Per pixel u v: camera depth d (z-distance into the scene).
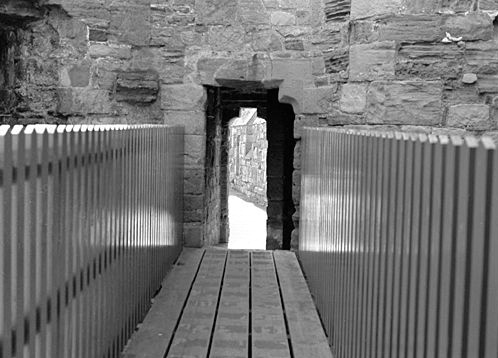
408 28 6.53
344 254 3.95
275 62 7.57
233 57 7.64
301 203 7.14
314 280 5.50
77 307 3.10
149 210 5.09
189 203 7.76
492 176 1.78
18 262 2.30
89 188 3.29
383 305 2.88
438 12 6.48
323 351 4.20
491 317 1.76
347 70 6.97
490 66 6.45
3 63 7.79
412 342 2.41
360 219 3.49
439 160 2.17
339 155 4.33
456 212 2.00
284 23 7.54
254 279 6.04
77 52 7.55
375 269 3.07
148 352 4.06
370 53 6.68
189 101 7.70
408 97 6.55
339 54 7.11
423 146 2.36
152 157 5.21
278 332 4.50
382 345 2.88
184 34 7.66
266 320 4.77
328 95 7.31
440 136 2.34
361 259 3.41
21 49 7.63
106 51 7.56
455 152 2.02
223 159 12.17
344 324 3.86
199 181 7.75
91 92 7.57
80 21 7.51
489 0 6.41
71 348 3.00
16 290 2.28
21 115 7.68
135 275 4.53
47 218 2.62
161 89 7.72
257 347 4.20
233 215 17.50
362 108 6.79
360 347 3.37
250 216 17.41
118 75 7.59
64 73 7.56
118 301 3.98
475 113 6.47
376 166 3.13
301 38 7.53
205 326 4.58
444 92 6.52
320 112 7.44
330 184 4.72
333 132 4.65
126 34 7.59
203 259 6.88
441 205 2.13
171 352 4.07
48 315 2.68
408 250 2.50
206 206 8.83
